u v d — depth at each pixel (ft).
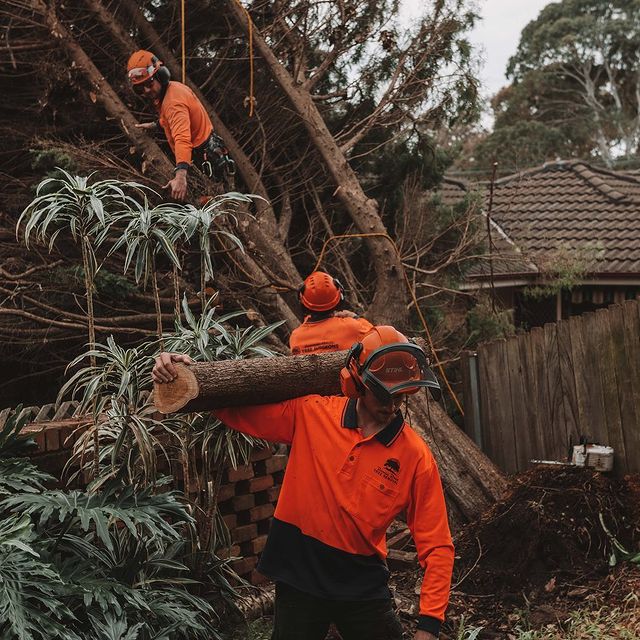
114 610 11.45
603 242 41.01
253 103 24.40
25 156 26.99
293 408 9.86
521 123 110.52
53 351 26.71
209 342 13.91
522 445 23.41
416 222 29.19
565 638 15.03
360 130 28.81
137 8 25.93
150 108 25.61
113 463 12.57
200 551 13.92
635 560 17.21
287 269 24.85
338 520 9.17
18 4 24.77
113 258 24.00
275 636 9.49
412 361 8.88
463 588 17.72
